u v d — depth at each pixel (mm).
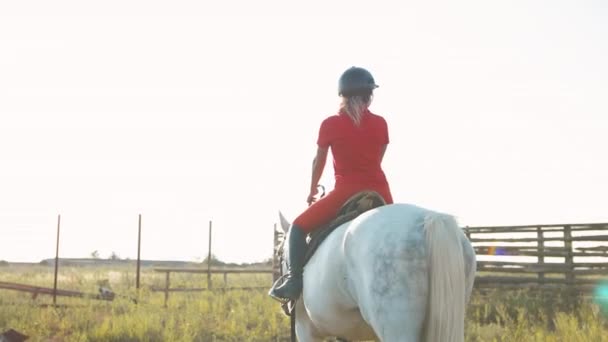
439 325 3299
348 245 3754
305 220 4473
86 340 10938
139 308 14430
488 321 12773
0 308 13812
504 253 15672
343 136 4445
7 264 58219
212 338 11312
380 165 4559
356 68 4594
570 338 9320
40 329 11828
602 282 13961
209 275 20703
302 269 4480
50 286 22375
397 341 3357
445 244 3359
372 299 3453
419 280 3375
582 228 14500
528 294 14672
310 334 4785
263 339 11109
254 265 47969
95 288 20719
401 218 3570
